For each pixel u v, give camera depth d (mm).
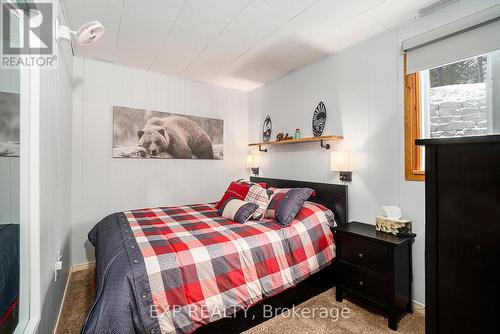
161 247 1565
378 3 1896
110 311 1165
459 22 1729
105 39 2463
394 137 2195
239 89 4055
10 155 1117
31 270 1189
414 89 2064
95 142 2922
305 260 2021
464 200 756
